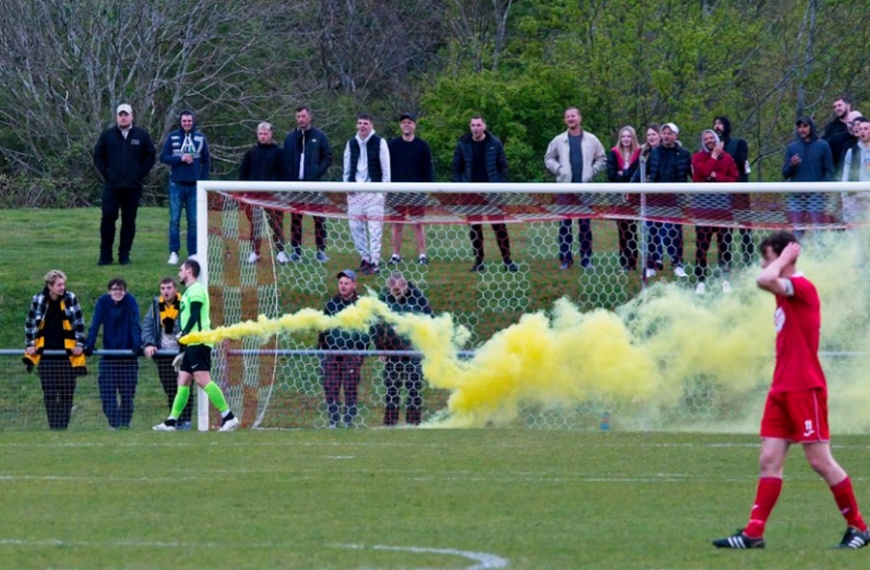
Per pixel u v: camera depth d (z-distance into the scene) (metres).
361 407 48.59
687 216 50.91
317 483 34.62
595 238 53.75
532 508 31.14
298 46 133.75
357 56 144.75
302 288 54.38
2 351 48.91
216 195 50.81
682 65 108.69
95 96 117.81
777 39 117.38
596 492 33.28
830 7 113.81
